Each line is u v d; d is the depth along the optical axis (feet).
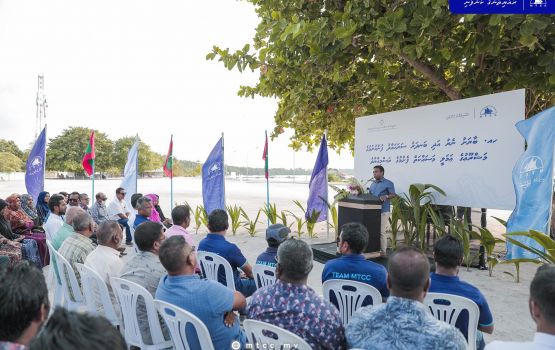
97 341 2.72
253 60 22.89
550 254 13.84
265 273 11.19
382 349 5.41
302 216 46.55
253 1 26.55
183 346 7.41
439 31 17.69
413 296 5.60
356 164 29.32
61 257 11.26
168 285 7.79
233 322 8.07
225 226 12.50
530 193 16.85
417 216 21.61
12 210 21.07
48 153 228.63
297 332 6.56
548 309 4.57
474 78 22.75
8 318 4.09
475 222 23.50
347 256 9.77
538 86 21.95
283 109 28.12
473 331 7.88
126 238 28.71
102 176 236.43
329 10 22.48
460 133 21.99
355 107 29.76
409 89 26.91
